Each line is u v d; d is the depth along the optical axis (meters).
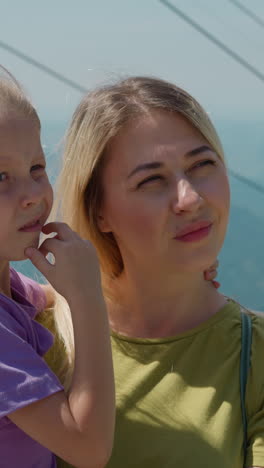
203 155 1.25
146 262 1.31
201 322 1.35
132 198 1.28
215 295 1.39
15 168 1.06
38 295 1.37
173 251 1.27
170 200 1.25
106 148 1.30
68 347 1.32
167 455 1.23
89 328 1.07
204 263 1.26
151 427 1.26
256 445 1.23
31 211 1.08
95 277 1.12
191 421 1.24
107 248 1.41
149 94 1.28
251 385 1.27
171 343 1.33
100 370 1.04
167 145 1.25
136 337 1.37
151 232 1.27
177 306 1.35
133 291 1.37
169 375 1.30
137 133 1.27
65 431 1.01
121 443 1.26
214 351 1.31
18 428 1.11
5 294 1.18
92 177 1.35
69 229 1.17
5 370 1.01
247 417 1.27
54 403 1.02
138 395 1.29
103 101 1.32
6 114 1.06
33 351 1.05
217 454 1.21
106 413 1.02
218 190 1.26
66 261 1.12
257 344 1.31
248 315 1.37
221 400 1.26
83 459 1.03
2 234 1.07
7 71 1.14
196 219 1.25
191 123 1.27
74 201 1.40
